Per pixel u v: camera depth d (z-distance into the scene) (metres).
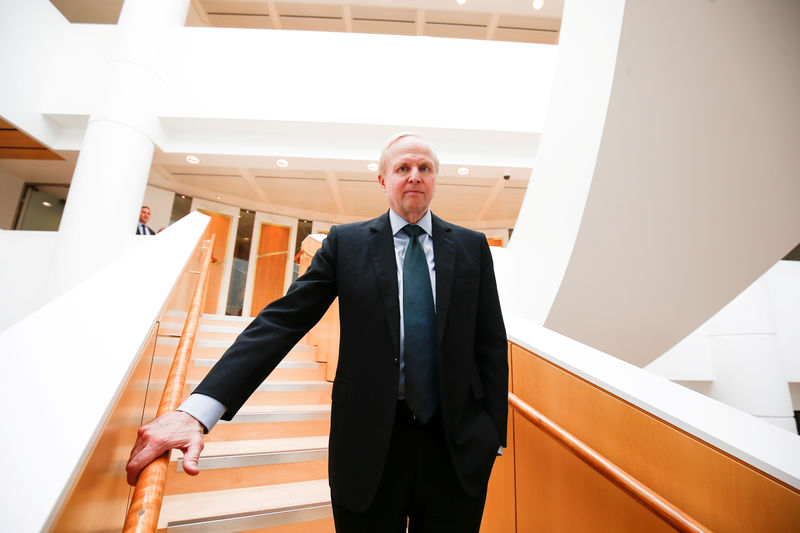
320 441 1.87
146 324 1.02
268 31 5.07
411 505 0.83
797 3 1.53
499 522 1.69
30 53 4.55
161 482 0.59
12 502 0.44
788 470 0.83
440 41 5.18
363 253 0.91
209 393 0.68
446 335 0.85
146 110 4.51
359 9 7.05
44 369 0.67
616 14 1.60
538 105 5.04
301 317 0.84
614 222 1.93
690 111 1.67
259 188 7.45
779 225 2.07
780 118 1.71
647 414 1.14
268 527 1.33
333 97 4.94
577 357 1.44
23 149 4.94
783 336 5.29
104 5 6.74
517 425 1.66
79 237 3.94
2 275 4.17
